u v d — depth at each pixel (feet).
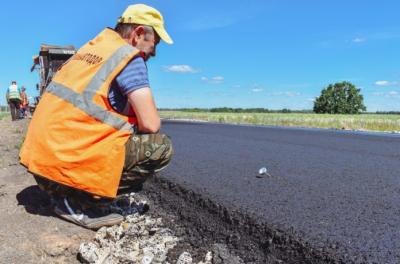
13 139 27.40
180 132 35.22
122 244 9.04
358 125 54.29
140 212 10.82
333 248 7.28
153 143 9.22
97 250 8.62
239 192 11.16
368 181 12.74
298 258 7.40
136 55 8.95
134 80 8.85
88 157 8.76
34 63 63.21
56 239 8.86
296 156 18.57
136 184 9.80
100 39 9.31
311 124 58.80
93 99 8.77
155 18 9.34
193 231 9.36
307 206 9.78
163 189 12.70
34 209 10.43
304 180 12.85
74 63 9.20
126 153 9.17
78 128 8.77
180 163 16.26
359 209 9.55
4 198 11.50
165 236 9.25
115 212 10.41
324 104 299.58
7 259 8.30
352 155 19.22
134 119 9.33
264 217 8.93
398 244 7.36
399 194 11.02
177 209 10.80
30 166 8.98
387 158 18.20
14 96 59.21
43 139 8.87
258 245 8.16
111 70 8.82
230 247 8.36
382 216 9.00
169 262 8.09
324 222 8.59
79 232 9.28
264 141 26.40
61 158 8.76
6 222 9.74
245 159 17.43
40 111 9.14
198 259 8.09
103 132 8.81
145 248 8.56
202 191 11.34
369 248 7.21
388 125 51.85
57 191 9.46
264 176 13.44
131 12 9.26
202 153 19.47
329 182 12.56
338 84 296.92
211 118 82.12
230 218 9.32
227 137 29.60
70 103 8.82
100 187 8.91
